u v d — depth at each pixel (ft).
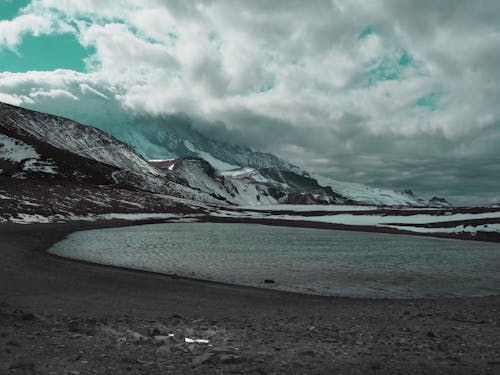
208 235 265.34
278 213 612.70
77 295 71.46
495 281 110.52
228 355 30.78
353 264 140.77
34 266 103.71
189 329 42.93
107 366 27.48
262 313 63.00
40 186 410.31
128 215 391.24
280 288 95.66
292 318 57.47
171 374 26.32
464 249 214.90
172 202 572.92
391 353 34.22
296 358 31.83
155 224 364.79
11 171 531.50
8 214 249.96
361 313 63.16
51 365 27.04
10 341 32.83
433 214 499.10
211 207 618.85
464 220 394.73
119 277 96.53
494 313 61.41
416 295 90.79
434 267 136.46
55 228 236.43
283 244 218.38
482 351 35.22
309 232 351.05
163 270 115.75
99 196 457.68
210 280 102.37
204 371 27.07
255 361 30.32
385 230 394.93
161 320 51.44
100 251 152.97
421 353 34.22
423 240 286.87
